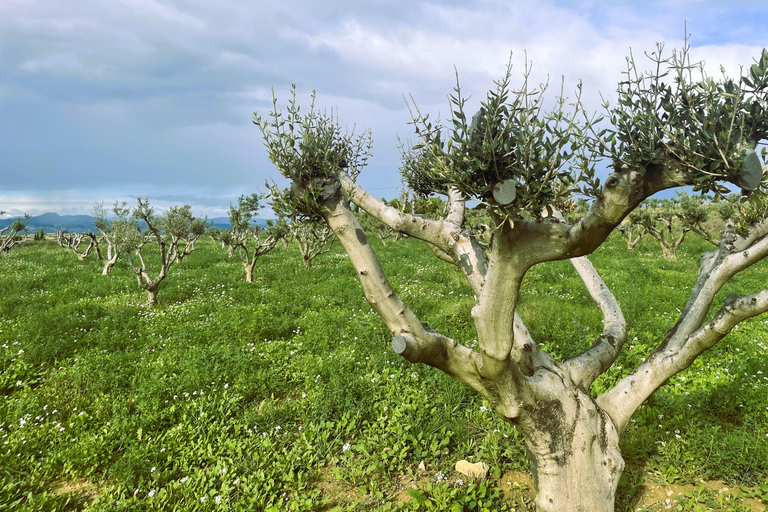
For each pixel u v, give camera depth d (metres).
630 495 3.88
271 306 10.12
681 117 2.16
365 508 3.87
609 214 2.20
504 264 2.49
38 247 29.50
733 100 1.93
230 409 5.44
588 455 3.11
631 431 4.54
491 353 2.71
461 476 4.19
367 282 2.92
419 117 2.26
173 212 13.41
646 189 2.18
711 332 2.97
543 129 2.05
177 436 4.76
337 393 5.46
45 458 4.48
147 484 4.14
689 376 5.96
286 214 3.08
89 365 6.49
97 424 5.08
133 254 23.53
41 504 3.78
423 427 4.80
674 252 18.58
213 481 4.12
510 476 4.23
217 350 7.05
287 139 2.88
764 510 3.60
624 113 2.19
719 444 4.12
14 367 6.51
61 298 11.55
